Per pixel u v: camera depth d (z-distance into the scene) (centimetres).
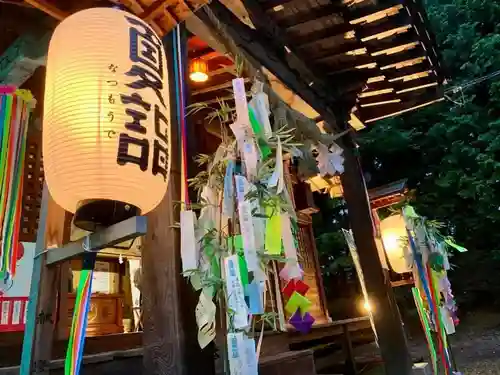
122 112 197
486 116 1747
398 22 443
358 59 501
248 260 215
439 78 573
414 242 586
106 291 739
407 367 474
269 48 432
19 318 461
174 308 227
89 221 188
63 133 193
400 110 621
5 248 402
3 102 414
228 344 213
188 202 253
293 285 279
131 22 224
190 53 512
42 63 401
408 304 1714
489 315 1611
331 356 1046
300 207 1092
